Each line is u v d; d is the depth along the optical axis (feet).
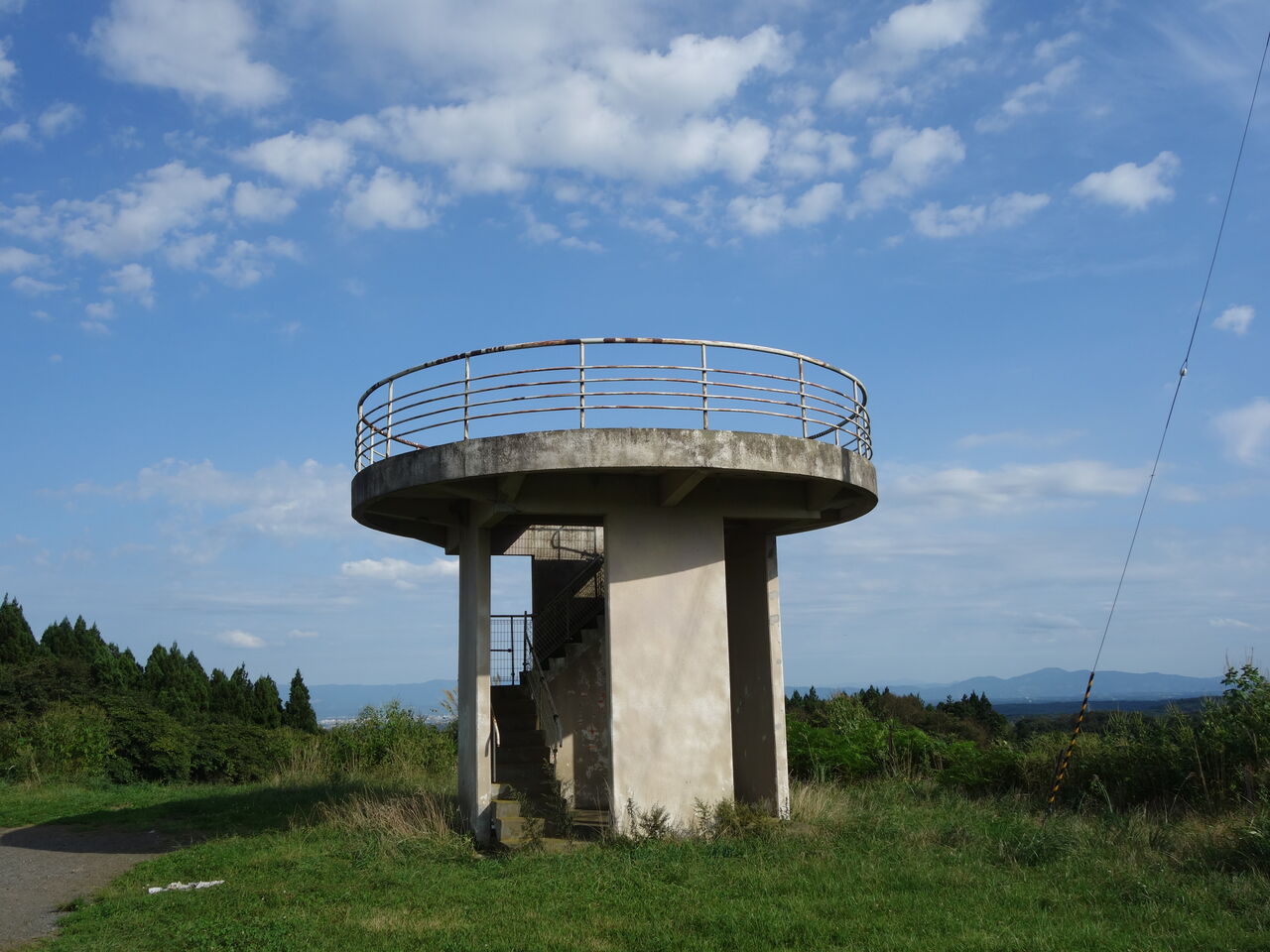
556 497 47.34
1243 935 29.27
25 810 67.56
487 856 45.68
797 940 29.71
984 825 49.34
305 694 165.78
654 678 46.96
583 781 61.05
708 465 43.57
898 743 74.84
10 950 32.17
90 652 152.97
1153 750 56.65
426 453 45.98
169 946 31.17
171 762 93.81
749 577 57.06
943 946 28.68
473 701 50.57
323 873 41.78
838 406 50.19
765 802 52.95
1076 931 29.91
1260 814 43.04
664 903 34.40
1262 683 54.65
